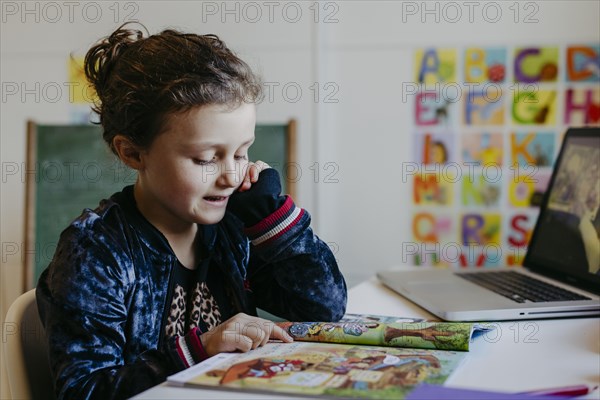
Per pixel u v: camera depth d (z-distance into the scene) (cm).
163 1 227
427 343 87
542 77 218
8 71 234
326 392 69
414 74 222
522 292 119
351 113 225
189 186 95
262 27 225
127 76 98
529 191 221
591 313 109
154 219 103
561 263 132
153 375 86
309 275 108
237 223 114
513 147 220
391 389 70
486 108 220
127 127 97
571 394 70
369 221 227
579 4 215
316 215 227
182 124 93
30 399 94
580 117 218
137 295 99
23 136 235
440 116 222
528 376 78
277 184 108
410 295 122
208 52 97
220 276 109
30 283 232
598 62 216
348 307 120
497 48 219
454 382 75
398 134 224
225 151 95
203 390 72
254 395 70
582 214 127
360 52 224
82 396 86
